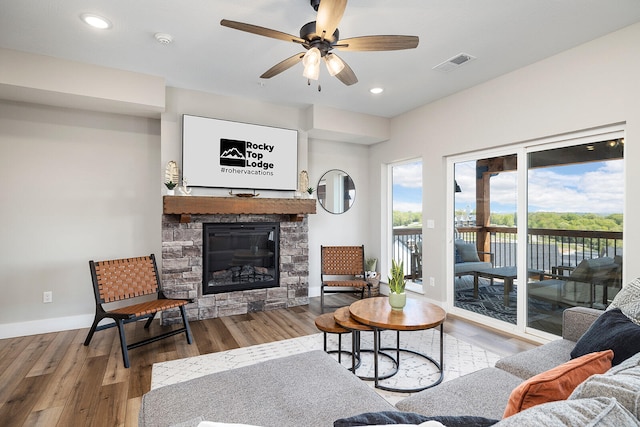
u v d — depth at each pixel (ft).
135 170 12.74
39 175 11.30
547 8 7.52
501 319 11.73
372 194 17.85
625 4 7.34
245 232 13.69
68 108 11.67
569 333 6.88
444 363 8.99
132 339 10.75
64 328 11.58
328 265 15.56
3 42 9.06
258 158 13.76
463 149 12.60
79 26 8.29
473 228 12.73
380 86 12.23
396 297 8.59
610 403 2.40
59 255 11.58
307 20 8.13
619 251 8.76
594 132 9.14
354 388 4.90
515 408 3.18
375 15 7.82
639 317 5.57
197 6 7.54
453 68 10.69
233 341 10.56
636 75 8.15
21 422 6.42
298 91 12.80
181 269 12.47
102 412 6.77
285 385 4.97
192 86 12.30
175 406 4.41
